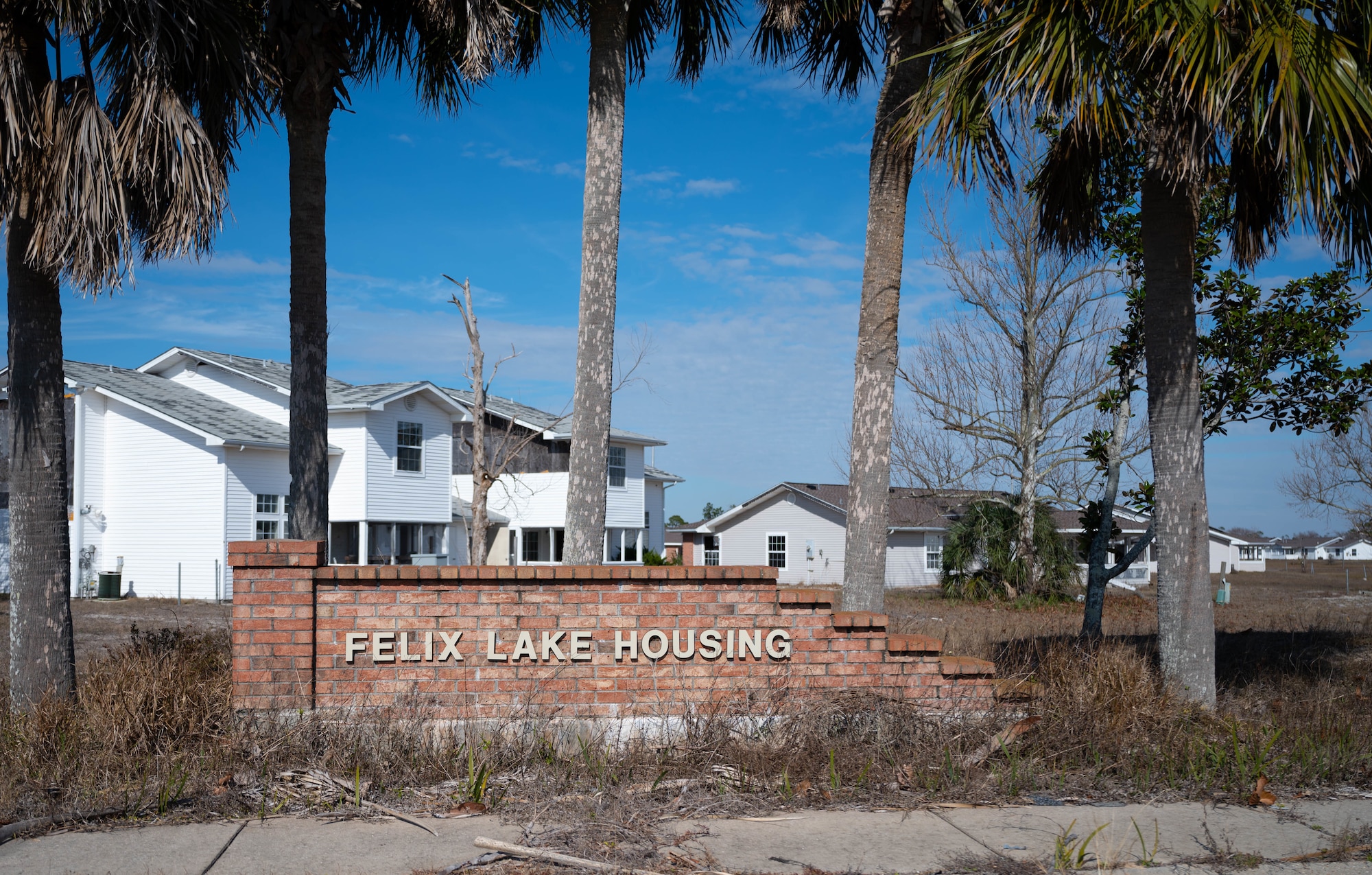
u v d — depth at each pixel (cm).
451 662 686
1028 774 639
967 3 995
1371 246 862
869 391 981
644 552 3700
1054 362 2805
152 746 643
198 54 781
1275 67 714
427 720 660
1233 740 690
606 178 1014
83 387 2730
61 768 609
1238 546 7838
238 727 648
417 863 484
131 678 684
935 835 533
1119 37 741
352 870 475
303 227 928
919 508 4384
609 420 1009
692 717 672
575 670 694
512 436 3456
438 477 3119
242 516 2706
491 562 3469
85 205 711
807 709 686
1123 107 800
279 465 2836
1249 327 1146
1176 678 832
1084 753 679
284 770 612
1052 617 2156
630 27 1172
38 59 761
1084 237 1071
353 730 639
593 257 1009
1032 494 2897
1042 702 721
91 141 713
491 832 531
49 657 748
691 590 705
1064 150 991
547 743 655
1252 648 1255
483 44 912
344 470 2850
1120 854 503
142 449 2752
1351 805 602
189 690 670
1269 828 552
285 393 2930
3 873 468
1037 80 725
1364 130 684
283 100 939
